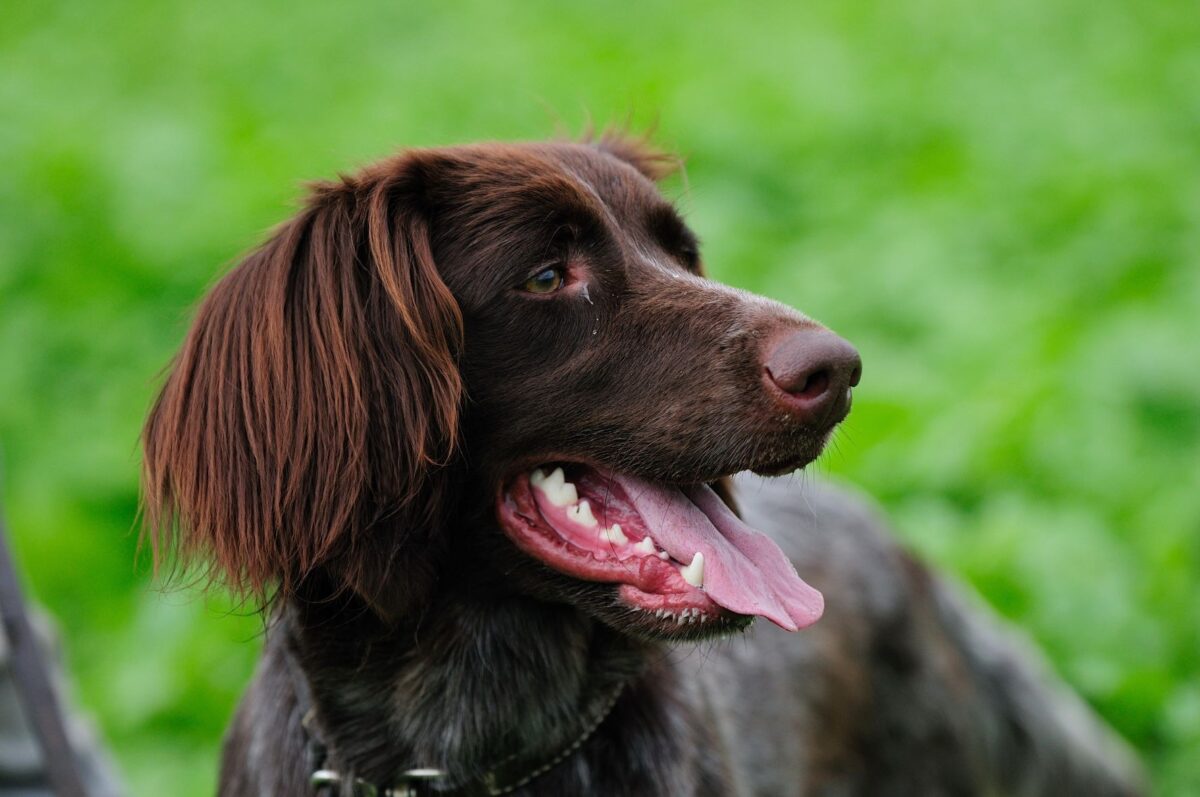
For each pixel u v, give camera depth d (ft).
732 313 16.49
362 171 17.56
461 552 17.03
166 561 17.11
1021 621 27.89
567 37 80.28
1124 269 43.98
